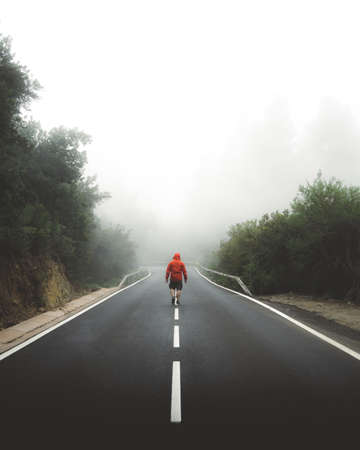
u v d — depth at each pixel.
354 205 12.41
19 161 11.34
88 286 17.91
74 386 4.21
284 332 7.13
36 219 11.84
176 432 3.08
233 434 3.04
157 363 5.08
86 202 17.45
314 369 4.75
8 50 10.68
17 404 3.70
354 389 4.03
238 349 5.81
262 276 16.47
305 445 2.85
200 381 4.33
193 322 8.29
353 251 12.75
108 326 7.93
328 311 9.93
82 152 15.91
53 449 2.82
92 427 3.18
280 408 3.54
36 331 7.49
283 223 15.93
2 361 5.28
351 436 2.98
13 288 9.39
